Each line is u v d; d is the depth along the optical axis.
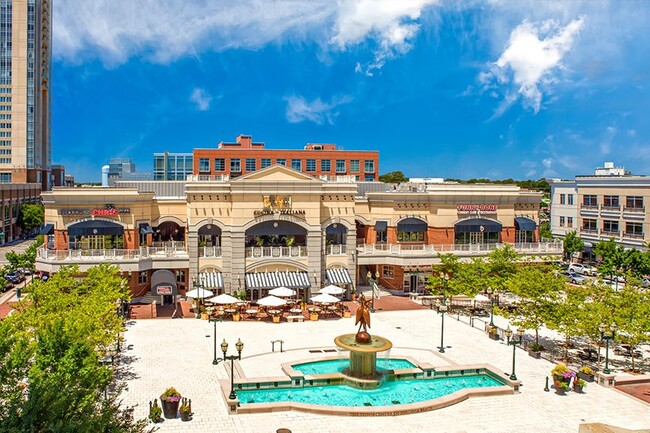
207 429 30.38
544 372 41.00
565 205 98.94
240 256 63.09
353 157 95.25
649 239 80.88
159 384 37.00
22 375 24.30
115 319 39.03
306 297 65.56
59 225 61.84
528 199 75.50
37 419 19.34
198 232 63.19
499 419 32.34
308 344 47.19
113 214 62.94
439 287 61.62
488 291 64.75
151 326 52.53
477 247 71.06
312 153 93.62
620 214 86.31
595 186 91.81
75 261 58.91
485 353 45.28
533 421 32.09
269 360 42.47
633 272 74.94
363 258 68.94
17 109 198.62
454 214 72.06
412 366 41.44
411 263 68.69
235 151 90.44
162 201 67.50
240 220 63.12
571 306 44.22
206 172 89.56
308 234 65.31
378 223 72.88
